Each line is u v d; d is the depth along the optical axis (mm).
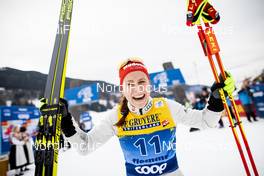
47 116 1263
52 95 1346
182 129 8539
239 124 1149
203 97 6621
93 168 3875
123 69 1265
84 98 11844
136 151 1227
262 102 7766
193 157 3572
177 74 11008
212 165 2951
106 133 1303
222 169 2717
